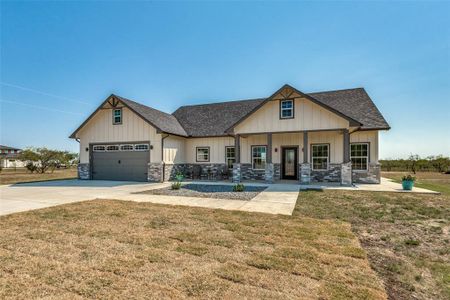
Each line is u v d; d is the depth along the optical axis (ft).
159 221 18.84
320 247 13.43
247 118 47.85
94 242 14.07
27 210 22.81
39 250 12.84
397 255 12.89
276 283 9.51
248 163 53.93
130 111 54.49
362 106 49.78
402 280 10.21
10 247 13.28
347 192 34.12
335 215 21.20
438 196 30.58
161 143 51.72
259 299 8.40
